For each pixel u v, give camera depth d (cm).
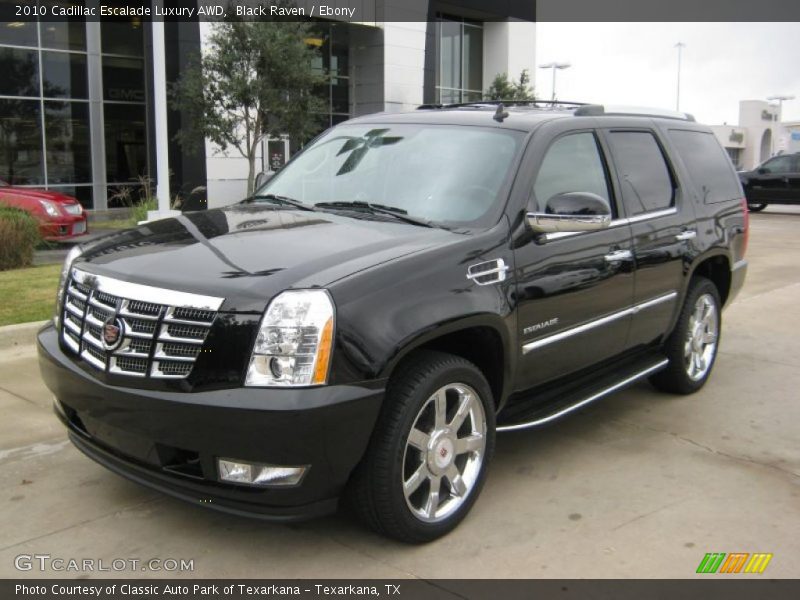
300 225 385
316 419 297
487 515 379
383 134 468
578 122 459
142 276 328
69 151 2267
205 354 303
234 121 1834
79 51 2245
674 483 421
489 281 366
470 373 356
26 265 1030
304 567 329
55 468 422
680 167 547
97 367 329
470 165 416
